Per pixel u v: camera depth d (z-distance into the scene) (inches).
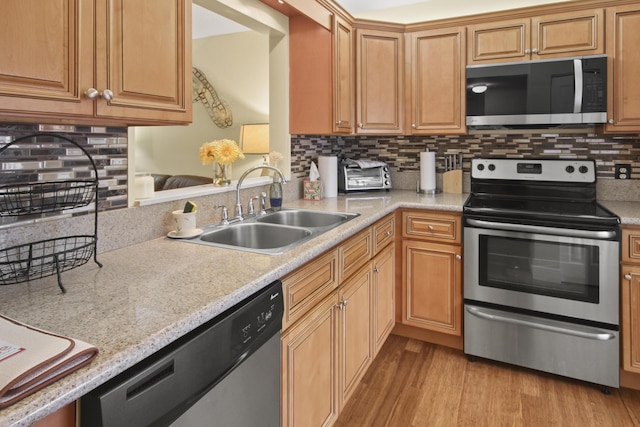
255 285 43.0
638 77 86.4
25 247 44.5
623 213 81.7
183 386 33.3
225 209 73.2
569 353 84.3
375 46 105.1
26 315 34.4
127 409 28.5
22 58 32.3
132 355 28.5
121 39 40.4
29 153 45.4
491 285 91.3
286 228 71.3
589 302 82.1
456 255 94.8
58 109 35.1
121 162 56.9
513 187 106.1
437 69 104.4
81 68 36.8
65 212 49.4
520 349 88.9
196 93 167.0
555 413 75.7
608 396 80.8
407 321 102.1
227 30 154.8
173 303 37.1
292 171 101.6
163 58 45.6
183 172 174.4
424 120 106.8
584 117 89.5
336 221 82.7
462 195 111.3
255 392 44.8
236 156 79.4
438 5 113.1
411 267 100.4
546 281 86.0
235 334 39.9
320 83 94.1
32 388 23.5
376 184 116.2
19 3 31.9
